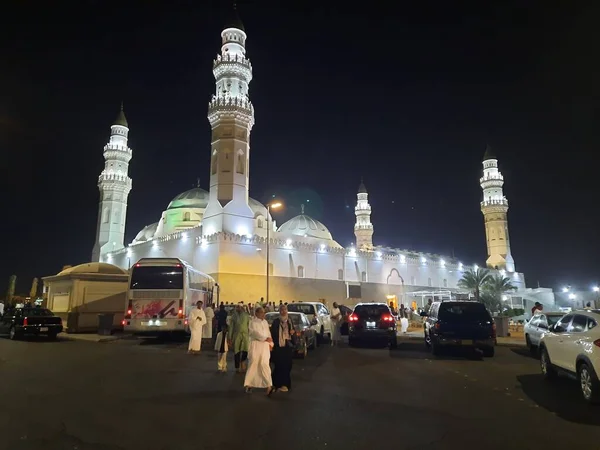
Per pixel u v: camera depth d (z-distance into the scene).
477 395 10.05
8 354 17.22
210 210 45.31
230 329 13.23
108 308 29.64
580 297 81.19
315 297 49.91
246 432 7.05
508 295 71.75
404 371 13.61
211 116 47.50
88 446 6.35
